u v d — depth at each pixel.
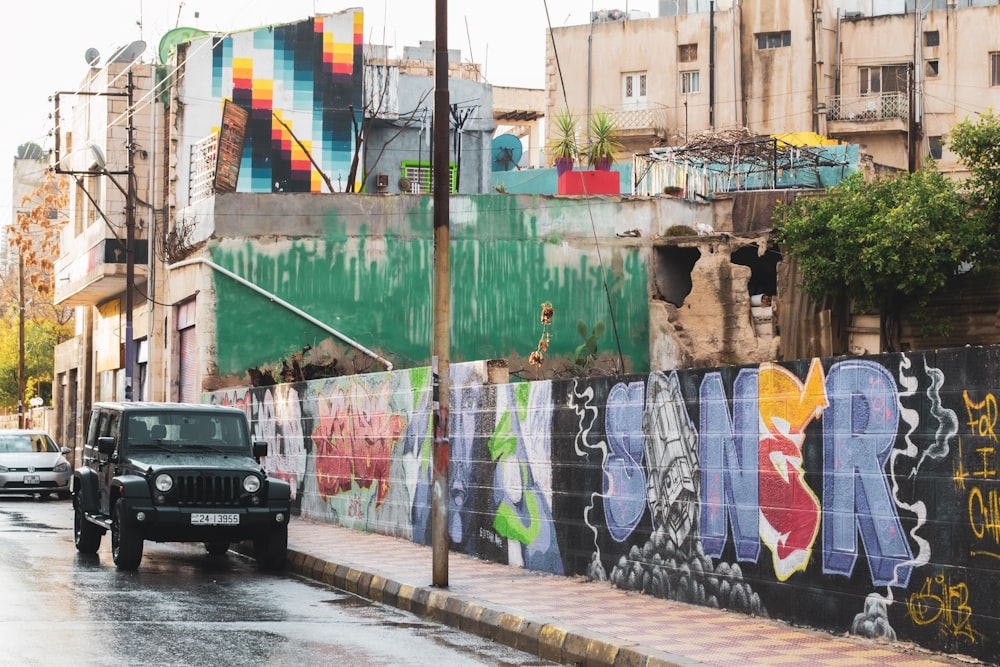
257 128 38.22
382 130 43.78
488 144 46.62
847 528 10.02
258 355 30.14
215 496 16.16
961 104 53.75
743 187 37.56
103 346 47.03
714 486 11.69
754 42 54.59
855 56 54.88
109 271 38.34
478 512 16.31
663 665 9.04
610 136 35.91
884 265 28.77
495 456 15.88
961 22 53.88
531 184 46.53
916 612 9.29
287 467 24.33
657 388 12.61
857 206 29.73
